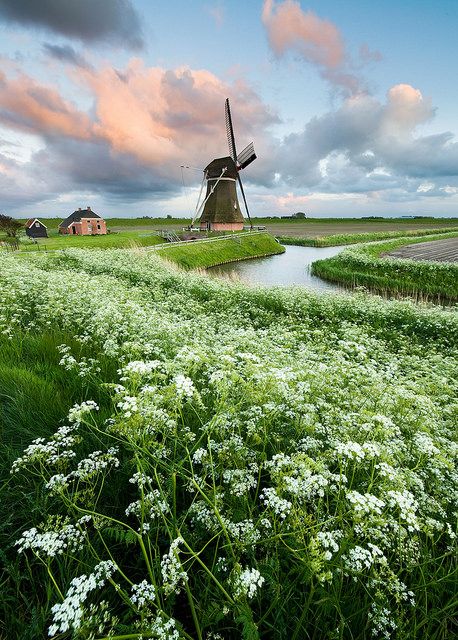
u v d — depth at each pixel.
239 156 68.38
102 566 2.00
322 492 2.63
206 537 2.82
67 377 5.09
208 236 59.09
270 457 3.67
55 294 9.67
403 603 2.38
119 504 3.08
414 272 29.69
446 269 29.33
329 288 28.30
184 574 2.02
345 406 4.75
